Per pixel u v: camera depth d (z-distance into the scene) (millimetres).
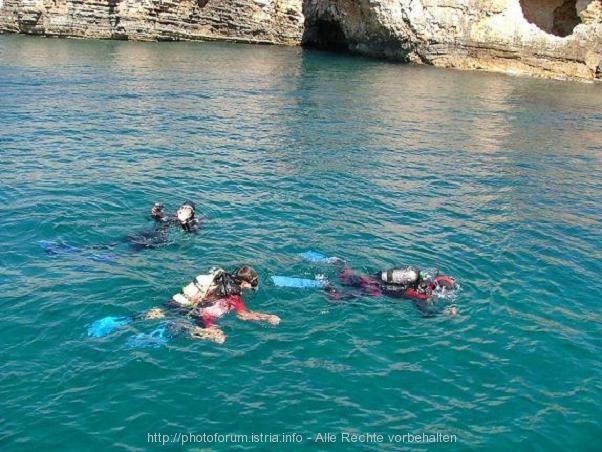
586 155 19531
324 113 22734
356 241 11531
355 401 7211
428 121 22766
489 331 8828
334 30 44844
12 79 24625
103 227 11344
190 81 27281
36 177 13672
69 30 39594
